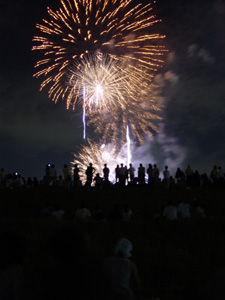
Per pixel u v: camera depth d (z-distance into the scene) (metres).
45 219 20.78
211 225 18.36
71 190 33.78
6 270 6.36
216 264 15.33
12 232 6.55
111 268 7.85
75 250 4.79
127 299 7.63
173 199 31.72
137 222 18.58
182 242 17.03
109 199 31.42
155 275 14.41
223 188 36.88
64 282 4.61
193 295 6.41
